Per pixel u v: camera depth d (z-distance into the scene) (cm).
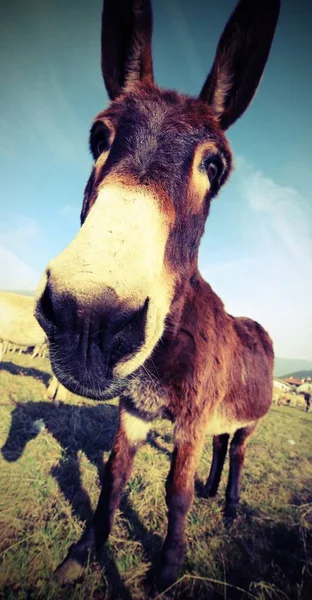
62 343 85
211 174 147
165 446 305
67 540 174
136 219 100
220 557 182
